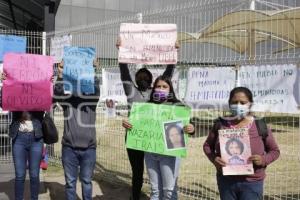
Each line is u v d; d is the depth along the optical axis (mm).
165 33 6605
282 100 6004
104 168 9531
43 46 10594
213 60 7148
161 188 5676
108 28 9305
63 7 28734
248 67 6375
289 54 7043
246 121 4574
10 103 6332
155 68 7633
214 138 4703
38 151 6512
